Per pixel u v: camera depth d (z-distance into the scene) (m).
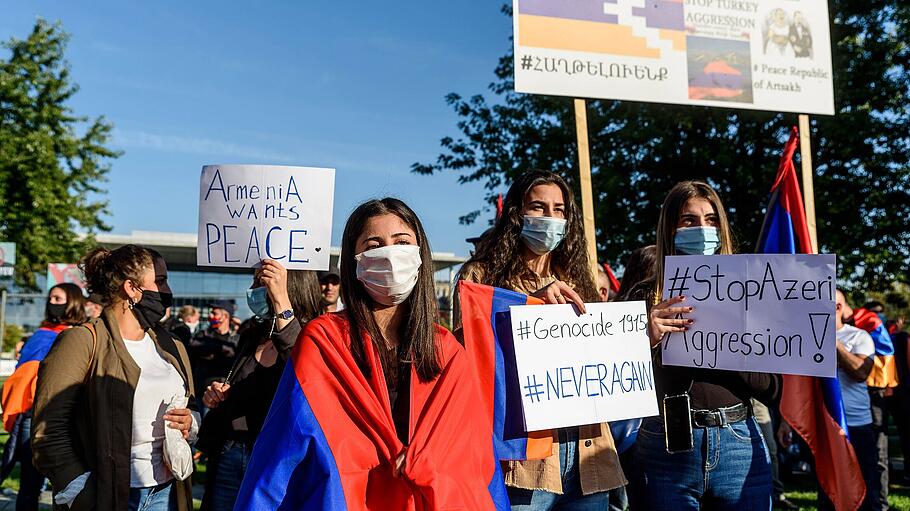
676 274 3.13
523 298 2.89
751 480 2.92
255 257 3.42
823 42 6.84
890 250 13.81
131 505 3.00
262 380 3.39
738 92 6.43
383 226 2.44
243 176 3.45
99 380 2.95
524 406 2.69
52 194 24.44
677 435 2.91
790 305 2.88
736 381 3.00
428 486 2.16
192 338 7.78
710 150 13.82
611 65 5.88
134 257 3.18
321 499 2.11
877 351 5.75
